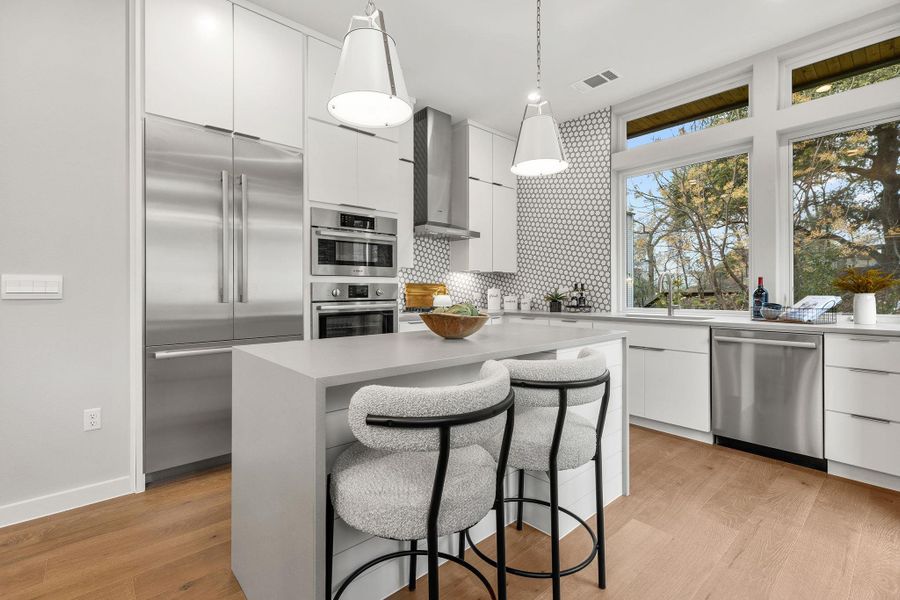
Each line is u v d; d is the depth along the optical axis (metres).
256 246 2.67
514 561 1.70
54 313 2.09
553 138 2.13
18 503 1.99
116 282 2.26
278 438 1.27
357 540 1.35
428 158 4.10
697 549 1.78
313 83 2.93
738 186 3.46
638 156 3.93
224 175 2.50
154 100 2.29
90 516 2.03
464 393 0.98
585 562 1.48
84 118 2.16
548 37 2.97
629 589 1.54
